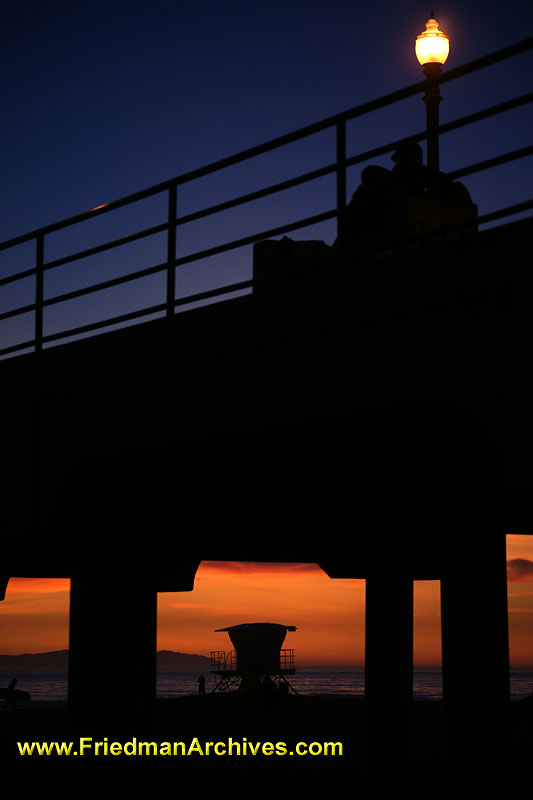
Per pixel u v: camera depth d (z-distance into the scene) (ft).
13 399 38.91
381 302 25.57
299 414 28.02
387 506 46.06
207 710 131.34
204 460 38.06
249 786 58.85
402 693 63.46
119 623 42.55
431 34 36.01
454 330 24.07
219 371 30.89
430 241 32.07
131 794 42.73
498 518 37.42
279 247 34.96
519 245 22.56
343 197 27.12
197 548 50.72
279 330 28.53
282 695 163.02
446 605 38.19
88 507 39.37
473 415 23.48
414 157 33.71
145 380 33.71
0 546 39.63
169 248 33.09
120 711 42.57
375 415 27.66
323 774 65.92
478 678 36.70
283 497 45.80
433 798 55.16
